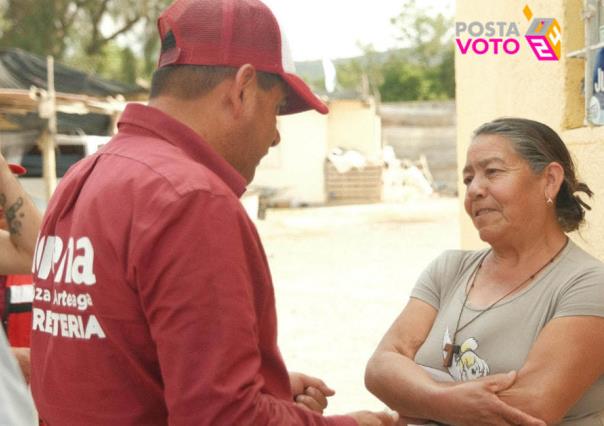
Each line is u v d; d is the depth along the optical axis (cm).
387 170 2636
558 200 235
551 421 206
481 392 209
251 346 146
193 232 143
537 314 220
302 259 1366
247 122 167
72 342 155
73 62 2461
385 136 2892
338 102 2586
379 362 240
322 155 2566
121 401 152
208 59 162
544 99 366
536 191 228
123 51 2455
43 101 1195
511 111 402
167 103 165
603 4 323
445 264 255
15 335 279
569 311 212
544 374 207
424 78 4400
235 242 147
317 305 922
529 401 206
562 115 350
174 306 141
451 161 2898
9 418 111
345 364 649
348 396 556
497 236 228
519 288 228
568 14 346
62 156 1430
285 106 182
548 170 228
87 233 153
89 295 151
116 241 147
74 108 1284
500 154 227
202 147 160
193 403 139
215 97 163
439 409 217
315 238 1683
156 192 147
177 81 164
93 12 2417
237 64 163
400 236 1669
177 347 141
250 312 148
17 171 303
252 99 167
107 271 148
